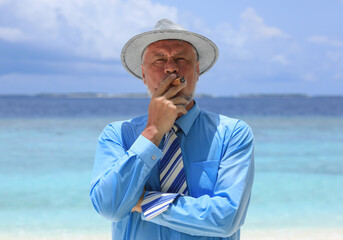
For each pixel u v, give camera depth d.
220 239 2.11
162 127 2.06
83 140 19.30
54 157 13.72
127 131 2.31
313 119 41.53
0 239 5.46
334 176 10.20
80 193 8.37
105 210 2.03
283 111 66.44
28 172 10.90
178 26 2.24
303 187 8.89
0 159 13.24
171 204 2.02
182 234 2.06
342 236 5.56
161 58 2.18
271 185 9.11
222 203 2.01
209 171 2.14
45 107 78.94
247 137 2.20
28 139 19.75
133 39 2.28
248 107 85.62
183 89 2.16
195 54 2.27
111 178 2.02
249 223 6.23
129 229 2.16
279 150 15.87
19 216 6.65
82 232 5.80
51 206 7.32
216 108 79.69
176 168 2.13
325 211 6.93
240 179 2.10
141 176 2.03
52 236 5.61
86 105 94.75
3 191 8.56
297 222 6.27
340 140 19.81
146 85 2.34
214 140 2.19
